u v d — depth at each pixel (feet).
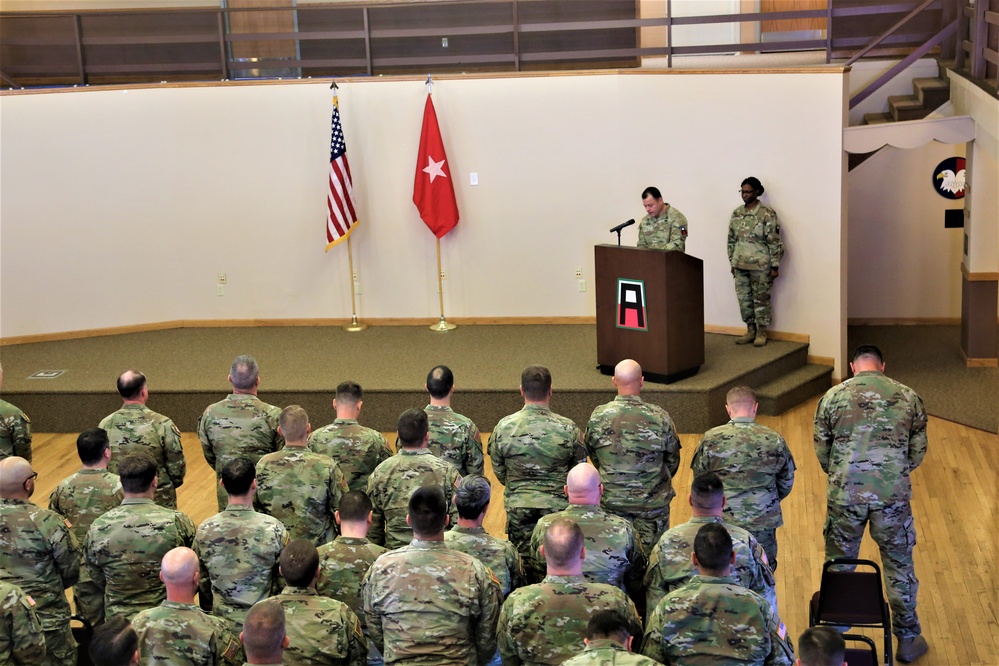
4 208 34.78
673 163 32.71
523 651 12.34
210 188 35.32
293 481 16.79
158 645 12.52
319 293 35.94
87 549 15.26
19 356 33.68
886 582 18.10
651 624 12.52
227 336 35.27
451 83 33.86
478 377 29.55
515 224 34.65
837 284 31.12
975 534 22.22
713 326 33.45
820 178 30.81
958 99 31.22
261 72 34.88
